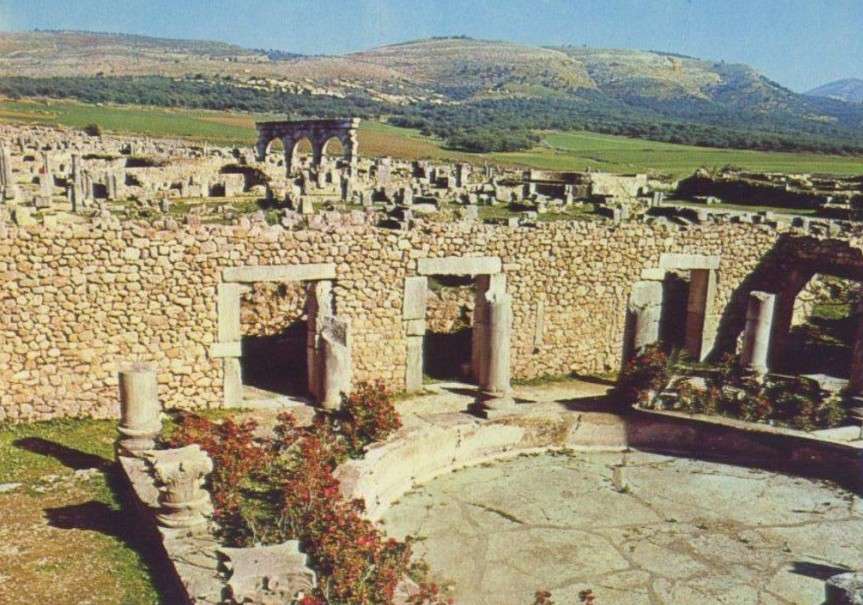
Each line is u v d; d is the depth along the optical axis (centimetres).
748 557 1265
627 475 1593
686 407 1808
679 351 2078
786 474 1614
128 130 11088
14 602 958
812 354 2647
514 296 2250
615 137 16012
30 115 11856
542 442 1723
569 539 1311
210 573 962
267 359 2220
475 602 1108
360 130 14712
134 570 1039
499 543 1292
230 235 1845
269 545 992
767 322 1938
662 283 2486
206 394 1873
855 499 1497
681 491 1520
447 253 2116
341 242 1969
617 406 1820
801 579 1202
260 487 1237
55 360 1728
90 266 1728
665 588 1166
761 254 2608
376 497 1386
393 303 2061
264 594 880
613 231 2361
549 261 2278
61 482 1323
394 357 2089
